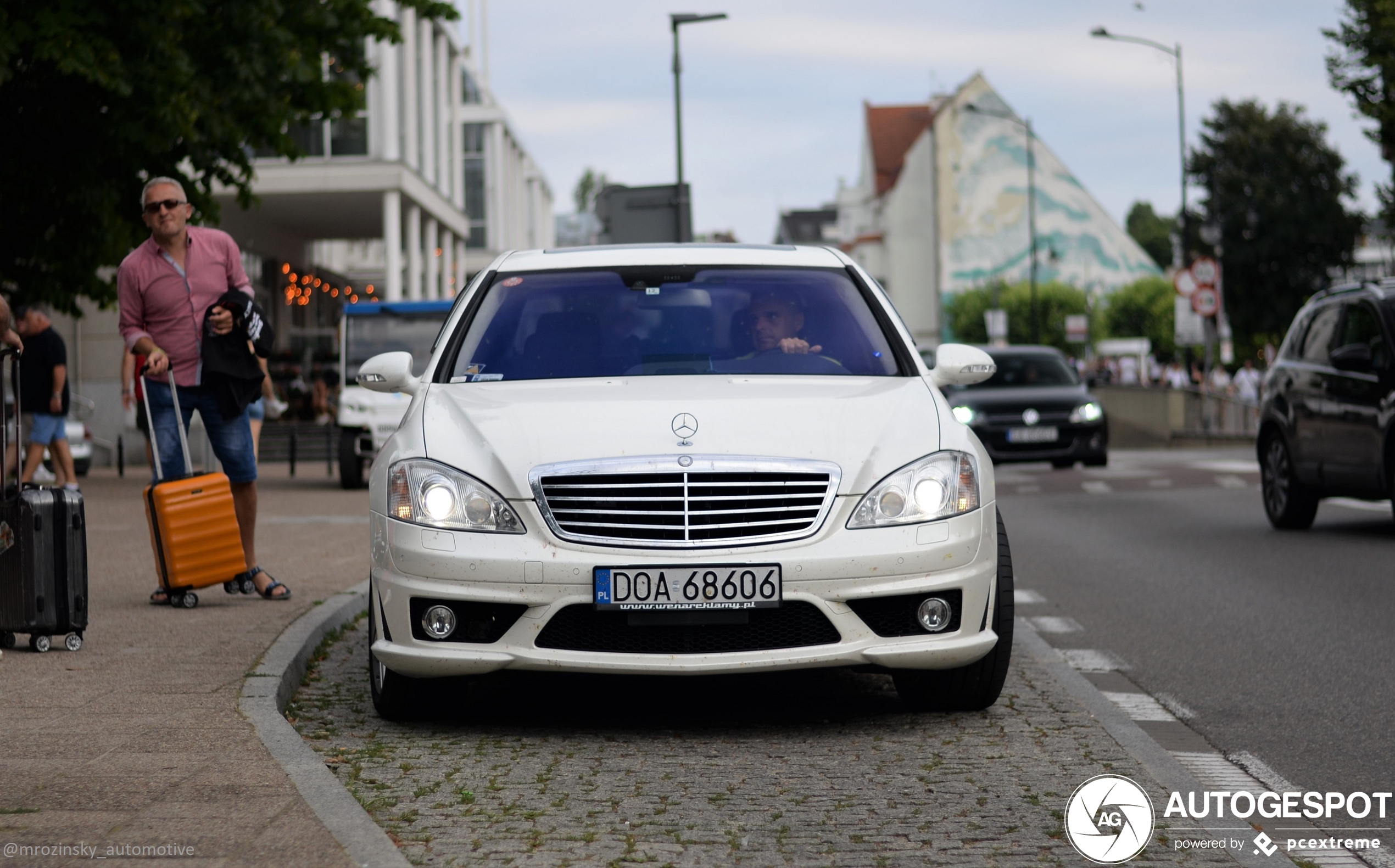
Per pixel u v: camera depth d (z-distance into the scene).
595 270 7.30
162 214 8.83
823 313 7.08
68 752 5.18
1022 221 102.00
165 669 6.77
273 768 4.96
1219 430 38.31
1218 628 8.78
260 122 19.70
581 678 7.25
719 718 6.35
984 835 4.56
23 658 7.06
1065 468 23.56
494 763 5.50
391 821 4.65
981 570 6.04
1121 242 102.56
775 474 5.87
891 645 5.89
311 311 51.66
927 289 106.50
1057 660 7.77
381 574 6.05
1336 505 16.64
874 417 6.13
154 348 8.69
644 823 4.67
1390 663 7.60
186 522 8.74
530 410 6.14
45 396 17.36
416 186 41.88
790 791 5.11
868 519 5.88
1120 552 12.71
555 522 5.82
